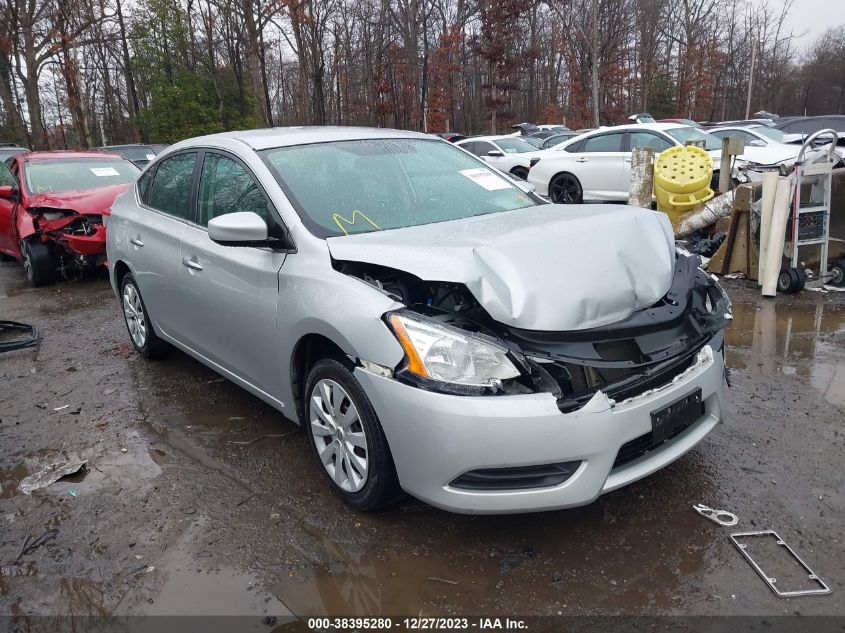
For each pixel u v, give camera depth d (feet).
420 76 119.96
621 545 8.79
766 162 35.09
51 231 25.12
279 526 9.47
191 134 80.02
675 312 9.22
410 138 13.55
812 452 11.00
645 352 8.87
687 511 9.46
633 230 9.86
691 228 26.45
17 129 109.60
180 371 15.88
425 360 8.11
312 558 8.76
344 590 8.16
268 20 87.25
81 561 8.89
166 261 13.64
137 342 16.58
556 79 156.04
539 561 8.55
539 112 160.15
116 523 9.71
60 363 16.89
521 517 9.48
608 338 8.47
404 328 8.34
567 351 8.20
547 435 7.79
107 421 13.23
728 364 15.24
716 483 10.15
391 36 118.73
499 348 8.00
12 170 29.50
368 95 120.06
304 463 11.25
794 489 9.93
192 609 7.93
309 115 108.78
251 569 8.59
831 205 22.84
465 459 7.91
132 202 15.97
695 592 7.87
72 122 128.67
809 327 17.87
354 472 9.48
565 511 9.60
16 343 18.26
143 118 82.94
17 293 25.64
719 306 10.25
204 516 9.78
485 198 12.41
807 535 8.84
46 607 8.08
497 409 7.79
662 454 8.87
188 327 13.48
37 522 9.84
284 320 10.12
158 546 9.12
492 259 8.61
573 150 39.65
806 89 214.48
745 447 11.23
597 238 9.37
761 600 7.70
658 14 152.56
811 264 22.67
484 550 8.80
